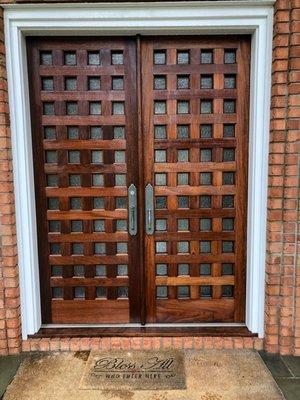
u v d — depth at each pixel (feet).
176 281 9.23
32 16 7.92
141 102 8.70
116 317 9.35
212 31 8.25
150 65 8.61
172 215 9.04
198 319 9.35
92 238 9.13
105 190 8.99
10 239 8.28
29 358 8.40
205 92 8.68
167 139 8.81
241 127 8.75
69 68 8.64
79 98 8.73
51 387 7.36
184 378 7.59
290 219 8.16
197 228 9.07
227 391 7.20
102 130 8.84
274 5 7.80
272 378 7.61
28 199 8.59
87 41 8.58
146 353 8.52
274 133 8.00
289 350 8.48
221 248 9.15
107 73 8.66
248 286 9.02
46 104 8.84
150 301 9.30
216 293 9.27
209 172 8.93
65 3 7.78
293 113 7.87
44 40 8.55
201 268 9.29
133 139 8.85
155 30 8.18
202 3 7.75
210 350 8.63
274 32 7.86
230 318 9.35
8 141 8.13
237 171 8.88
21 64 8.23
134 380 7.54
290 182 8.05
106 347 8.70
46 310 9.35
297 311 8.38
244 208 8.99
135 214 9.00
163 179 9.02
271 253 8.30
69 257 9.20
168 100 8.70
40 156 8.91
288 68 7.79
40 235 9.14
